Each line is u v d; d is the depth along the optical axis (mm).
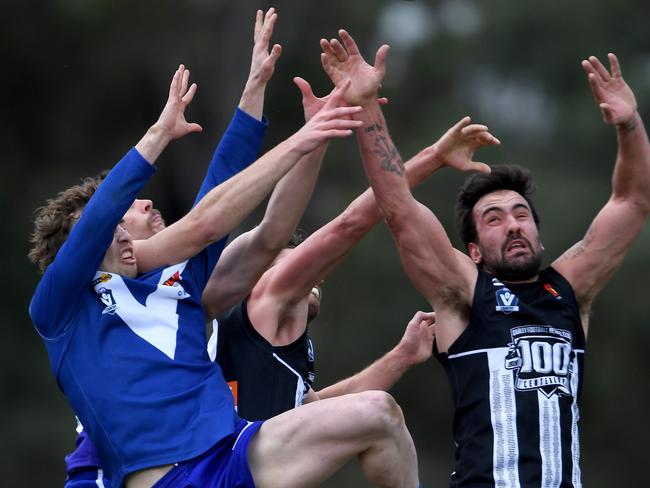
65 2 75688
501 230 22984
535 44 80562
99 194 20453
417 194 70062
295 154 20781
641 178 23500
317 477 20250
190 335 20953
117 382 20281
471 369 22031
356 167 75812
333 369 71688
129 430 20125
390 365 26281
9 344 75062
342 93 21703
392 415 20328
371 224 23609
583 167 77000
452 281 22484
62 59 77812
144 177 20672
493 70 82188
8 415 73125
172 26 78250
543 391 21766
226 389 20906
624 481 76750
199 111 77938
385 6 80312
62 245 21422
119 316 20594
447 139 23156
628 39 80125
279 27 77562
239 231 66375
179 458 20016
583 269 23391
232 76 77438
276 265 24297
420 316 26312
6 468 71062
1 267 75875
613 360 74688
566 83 80438
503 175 23500
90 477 21797
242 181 20797
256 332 23391
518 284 22828
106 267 20953
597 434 77188
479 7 82875
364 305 71812
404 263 22641
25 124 78500
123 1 76562
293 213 22672
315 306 25203
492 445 21484
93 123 79125
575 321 22703
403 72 82000
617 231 23516
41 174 78438
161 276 21047
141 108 79312
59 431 72125
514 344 22016
